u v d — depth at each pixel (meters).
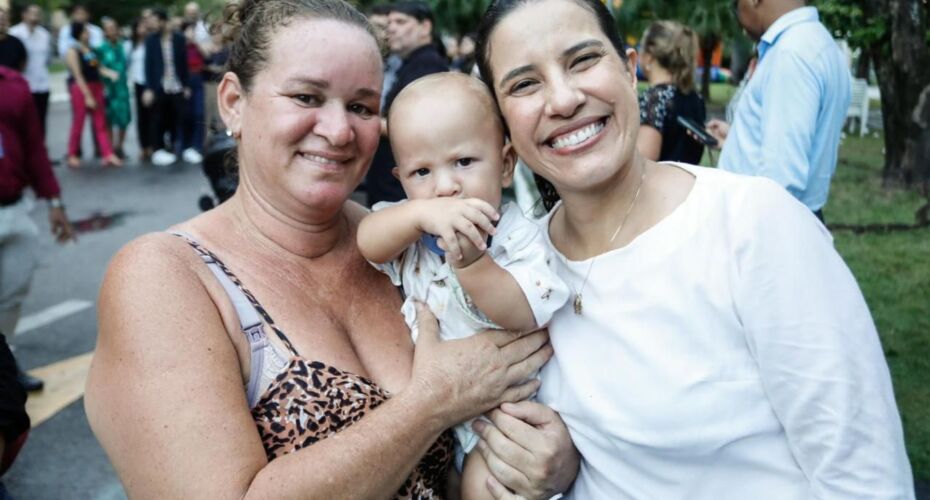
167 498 1.41
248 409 1.50
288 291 1.70
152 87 12.09
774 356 1.40
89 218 8.82
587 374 1.59
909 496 1.40
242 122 1.71
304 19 1.66
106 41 12.29
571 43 1.51
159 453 1.41
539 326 1.68
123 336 1.47
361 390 1.60
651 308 1.49
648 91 4.03
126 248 1.59
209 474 1.40
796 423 1.42
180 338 1.46
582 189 1.56
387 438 1.52
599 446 1.61
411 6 5.30
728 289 1.43
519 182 3.66
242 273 1.67
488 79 1.65
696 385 1.45
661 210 1.54
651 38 4.06
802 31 3.16
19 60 6.95
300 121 1.64
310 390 1.56
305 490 1.43
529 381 1.74
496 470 1.70
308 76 1.63
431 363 1.66
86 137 14.87
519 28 1.53
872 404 1.38
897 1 7.32
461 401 1.62
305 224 1.76
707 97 16.50
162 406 1.42
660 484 1.54
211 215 1.78
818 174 3.28
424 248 1.83
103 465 3.84
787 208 1.44
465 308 1.71
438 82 1.79
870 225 7.23
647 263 1.50
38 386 4.59
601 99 1.51
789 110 3.12
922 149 8.06
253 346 1.56
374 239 1.74
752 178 1.49
